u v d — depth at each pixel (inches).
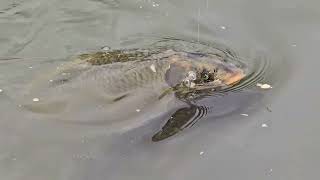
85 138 289.3
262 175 268.2
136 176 268.1
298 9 409.4
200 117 306.2
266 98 320.5
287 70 346.3
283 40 376.8
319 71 344.5
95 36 390.0
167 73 322.0
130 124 298.2
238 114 309.0
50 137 288.7
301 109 312.2
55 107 301.9
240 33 386.0
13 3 418.6
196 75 326.3
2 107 306.8
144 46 373.4
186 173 269.7
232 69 335.9
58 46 377.4
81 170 271.3
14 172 268.5
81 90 307.6
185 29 393.7
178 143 288.7
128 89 310.0
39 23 402.3
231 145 287.4
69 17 409.4
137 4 422.6
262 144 288.0
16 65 350.6
